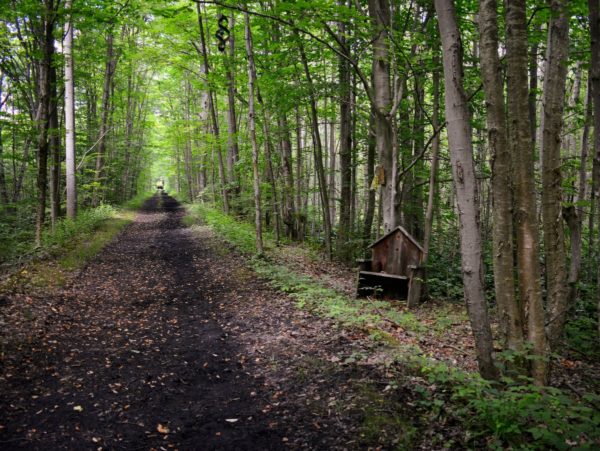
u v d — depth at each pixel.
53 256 10.84
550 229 4.84
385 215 9.34
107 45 18.11
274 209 14.74
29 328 6.04
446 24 3.77
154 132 37.69
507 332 3.94
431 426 3.74
